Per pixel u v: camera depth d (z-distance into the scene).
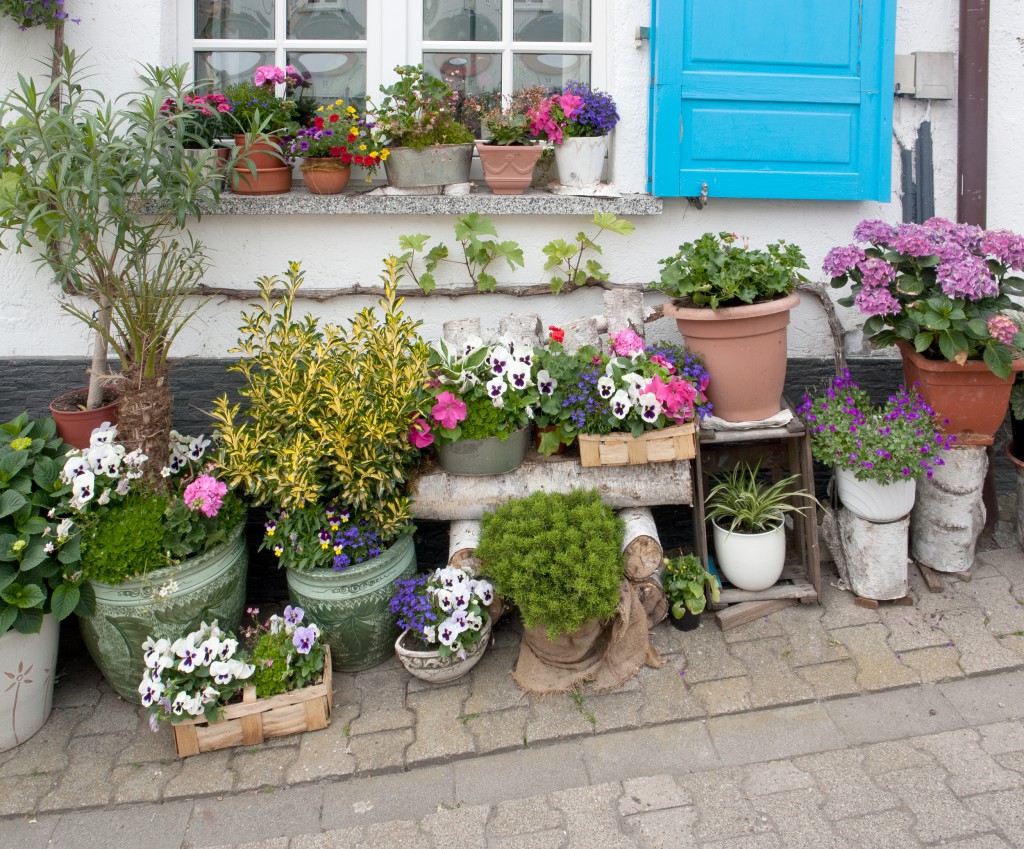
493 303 3.81
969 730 2.93
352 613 3.18
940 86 3.86
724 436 3.43
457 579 3.21
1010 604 3.53
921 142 3.91
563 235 3.79
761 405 3.49
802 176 3.72
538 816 2.67
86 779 2.87
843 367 3.88
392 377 3.06
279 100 3.57
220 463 3.14
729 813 2.64
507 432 3.27
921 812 2.61
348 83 3.96
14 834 2.68
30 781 2.86
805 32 3.61
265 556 3.75
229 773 2.87
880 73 3.67
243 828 2.68
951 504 3.60
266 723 2.98
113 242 3.56
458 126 3.70
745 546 3.45
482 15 3.94
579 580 2.92
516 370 3.23
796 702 3.08
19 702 2.99
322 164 3.59
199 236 3.64
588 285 3.82
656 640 3.42
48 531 2.93
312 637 3.03
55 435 3.39
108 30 3.47
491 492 3.37
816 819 2.61
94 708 3.21
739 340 3.36
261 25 3.87
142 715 3.16
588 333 3.61
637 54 3.69
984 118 3.84
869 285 3.40
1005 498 4.23
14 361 3.63
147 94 3.40
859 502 3.46
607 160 3.96
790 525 3.83
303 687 3.01
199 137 3.37
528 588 3.01
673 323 3.88
